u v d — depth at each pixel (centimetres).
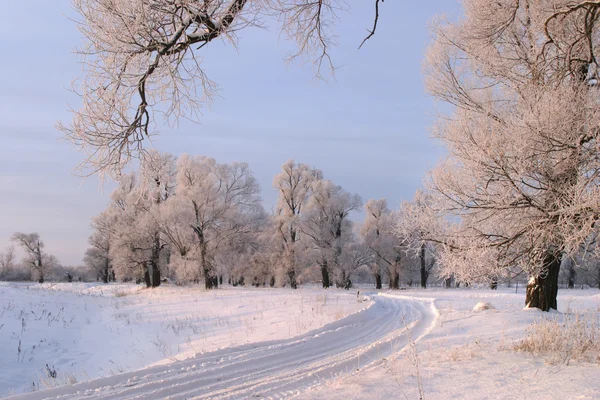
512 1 952
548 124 710
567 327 802
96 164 544
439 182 833
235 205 3966
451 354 706
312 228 4625
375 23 558
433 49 1130
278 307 1923
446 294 3053
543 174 736
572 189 683
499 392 481
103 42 505
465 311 1496
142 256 4116
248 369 738
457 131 866
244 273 4866
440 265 898
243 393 590
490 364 618
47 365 1109
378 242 4969
